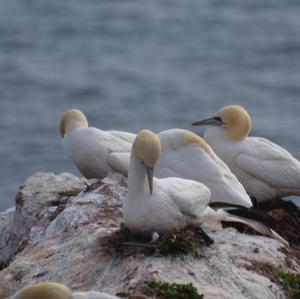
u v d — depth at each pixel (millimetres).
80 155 18719
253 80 59031
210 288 13883
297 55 65875
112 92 55688
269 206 19156
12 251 17953
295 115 49438
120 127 48656
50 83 58000
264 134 45344
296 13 82625
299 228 18109
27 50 70062
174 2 87875
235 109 19219
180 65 64125
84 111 51500
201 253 14367
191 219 14805
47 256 15180
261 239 15695
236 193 17188
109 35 75625
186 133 17656
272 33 74312
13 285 14859
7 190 37500
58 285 12250
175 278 13883
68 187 18391
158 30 77438
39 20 81875
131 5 87438
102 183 17547
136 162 14516
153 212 14344
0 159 41500
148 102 53406
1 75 60656
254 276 14594
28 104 53000
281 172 18828
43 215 17547
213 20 81062
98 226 15594
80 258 14672
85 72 61844
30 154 42219
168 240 14258
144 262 14086
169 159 17500
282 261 15273
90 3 89125
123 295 13344
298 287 14727
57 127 47219
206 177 17234
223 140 19156
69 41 73500
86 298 12234
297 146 43750
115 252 14391
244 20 80188
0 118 49406
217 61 65188
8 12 85375
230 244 15375
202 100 53969
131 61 65875
